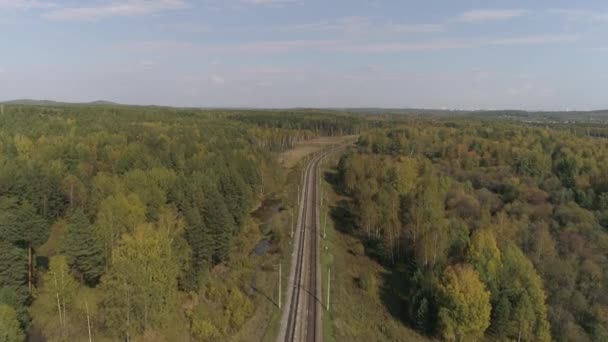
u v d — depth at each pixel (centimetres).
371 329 7244
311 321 6788
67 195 9806
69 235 6750
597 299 8988
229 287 7744
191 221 7669
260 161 15838
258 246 10162
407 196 11875
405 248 10162
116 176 9806
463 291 7362
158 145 14300
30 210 7694
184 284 7388
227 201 9944
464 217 11731
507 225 11088
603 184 13638
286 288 7862
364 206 11494
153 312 6103
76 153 12000
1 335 5103
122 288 5819
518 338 7688
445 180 13688
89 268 6806
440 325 7362
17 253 6238
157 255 6178
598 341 7975
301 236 10700
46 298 6475
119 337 6103
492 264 8306
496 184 14450
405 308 8225
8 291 5803
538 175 15112
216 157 12912
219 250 8431
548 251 10294
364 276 8862
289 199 14125
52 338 5991
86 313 6247
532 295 8044
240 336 6328
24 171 9344
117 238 7212
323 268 8975
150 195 8825
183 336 6366
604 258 10338
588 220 11862
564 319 8256
